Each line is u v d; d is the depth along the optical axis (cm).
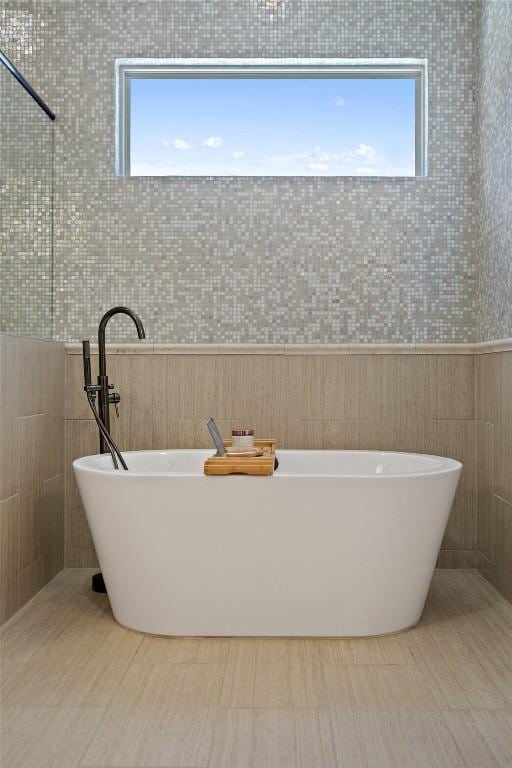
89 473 255
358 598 253
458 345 344
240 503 248
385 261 349
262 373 347
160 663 231
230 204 349
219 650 243
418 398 346
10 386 273
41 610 284
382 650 243
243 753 176
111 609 286
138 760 173
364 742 182
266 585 253
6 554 270
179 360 348
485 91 334
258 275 349
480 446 338
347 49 348
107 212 350
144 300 350
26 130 312
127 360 348
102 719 193
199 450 324
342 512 248
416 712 198
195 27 349
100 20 351
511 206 296
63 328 350
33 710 198
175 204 350
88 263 351
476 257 348
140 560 254
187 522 250
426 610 285
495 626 267
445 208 349
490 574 323
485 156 334
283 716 195
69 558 348
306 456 324
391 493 247
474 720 193
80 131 350
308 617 254
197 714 196
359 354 346
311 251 349
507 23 302
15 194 296
